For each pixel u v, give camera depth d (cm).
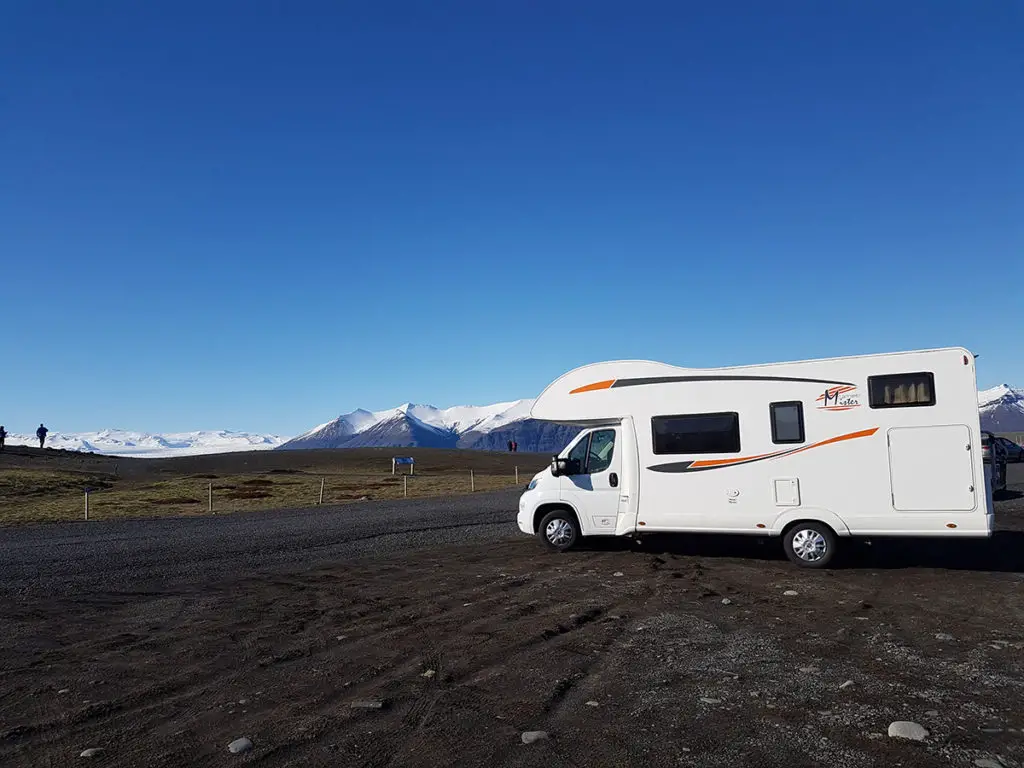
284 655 700
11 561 1448
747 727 490
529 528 1345
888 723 491
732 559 1225
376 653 697
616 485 1270
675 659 651
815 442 1131
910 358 1088
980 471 1042
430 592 995
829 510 1116
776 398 1162
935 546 1344
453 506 2708
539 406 1318
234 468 9706
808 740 466
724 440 1192
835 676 593
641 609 859
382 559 1340
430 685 596
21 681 638
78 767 455
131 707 564
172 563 1369
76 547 1683
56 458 8319
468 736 488
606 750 459
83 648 748
